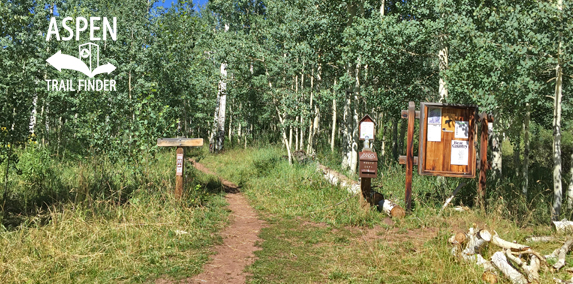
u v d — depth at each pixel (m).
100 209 6.96
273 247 6.00
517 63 7.20
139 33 15.41
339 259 5.32
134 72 15.11
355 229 7.06
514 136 9.48
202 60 19.45
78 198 7.33
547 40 6.79
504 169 16.12
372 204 8.20
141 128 9.13
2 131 7.76
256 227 7.29
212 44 16.64
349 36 10.82
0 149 7.79
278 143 24.83
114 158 9.45
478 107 7.86
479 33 7.54
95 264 4.80
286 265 5.17
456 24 8.16
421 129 8.01
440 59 10.78
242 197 10.67
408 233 6.69
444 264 4.73
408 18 12.38
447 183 9.65
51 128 18.41
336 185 10.19
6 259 4.73
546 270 4.47
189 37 16.25
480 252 5.04
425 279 4.48
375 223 7.37
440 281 4.41
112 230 5.93
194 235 6.36
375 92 12.01
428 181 10.32
